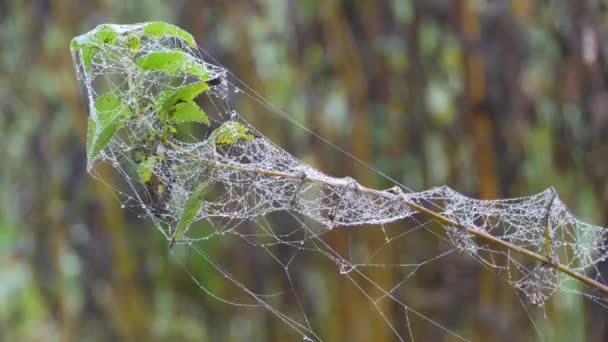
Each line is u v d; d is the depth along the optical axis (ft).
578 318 5.89
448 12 5.91
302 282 6.39
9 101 6.66
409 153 6.21
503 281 5.77
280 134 6.20
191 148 3.91
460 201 4.35
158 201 3.87
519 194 5.77
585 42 5.60
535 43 5.82
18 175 6.78
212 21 6.27
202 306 6.86
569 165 5.89
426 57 6.21
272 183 4.25
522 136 5.77
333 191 4.20
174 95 3.76
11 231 6.80
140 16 6.42
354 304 6.16
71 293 6.89
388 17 6.10
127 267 6.50
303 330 6.53
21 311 7.28
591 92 5.67
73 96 6.35
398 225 6.15
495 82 5.65
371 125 6.18
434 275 6.10
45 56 6.49
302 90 6.21
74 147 6.55
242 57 6.14
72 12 6.45
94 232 6.49
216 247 6.45
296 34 6.14
